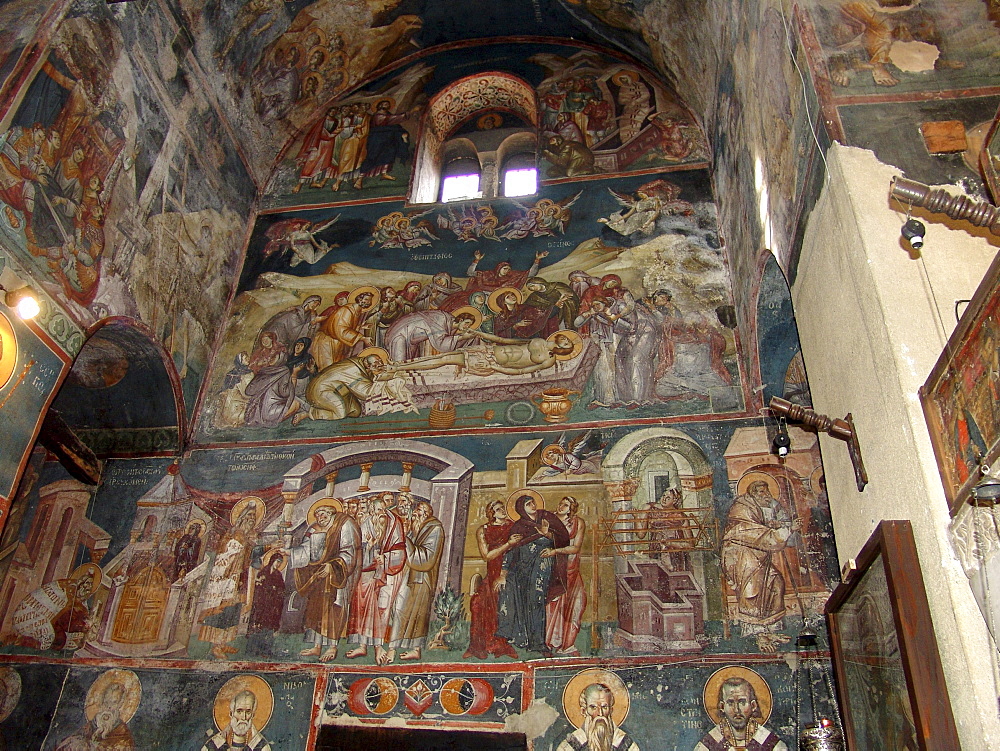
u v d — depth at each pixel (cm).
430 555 849
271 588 856
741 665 746
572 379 947
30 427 745
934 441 449
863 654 534
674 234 1047
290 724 777
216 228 1085
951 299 502
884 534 471
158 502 930
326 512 892
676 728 724
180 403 973
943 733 416
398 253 1102
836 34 632
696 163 1115
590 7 1206
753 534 814
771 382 900
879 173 557
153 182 966
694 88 1116
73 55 843
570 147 1178
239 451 955
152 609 865
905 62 609
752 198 847
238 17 1080
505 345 989
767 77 748
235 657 823
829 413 614
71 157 840
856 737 557
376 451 926
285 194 1198
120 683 824
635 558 816
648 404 913
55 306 791
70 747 795
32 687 831
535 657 777
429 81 1296
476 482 887
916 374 481
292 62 1199
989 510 390
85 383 955
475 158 1263
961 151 558
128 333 909
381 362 1001
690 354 942
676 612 781
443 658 790
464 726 752
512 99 1306
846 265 561
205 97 1071
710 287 991
